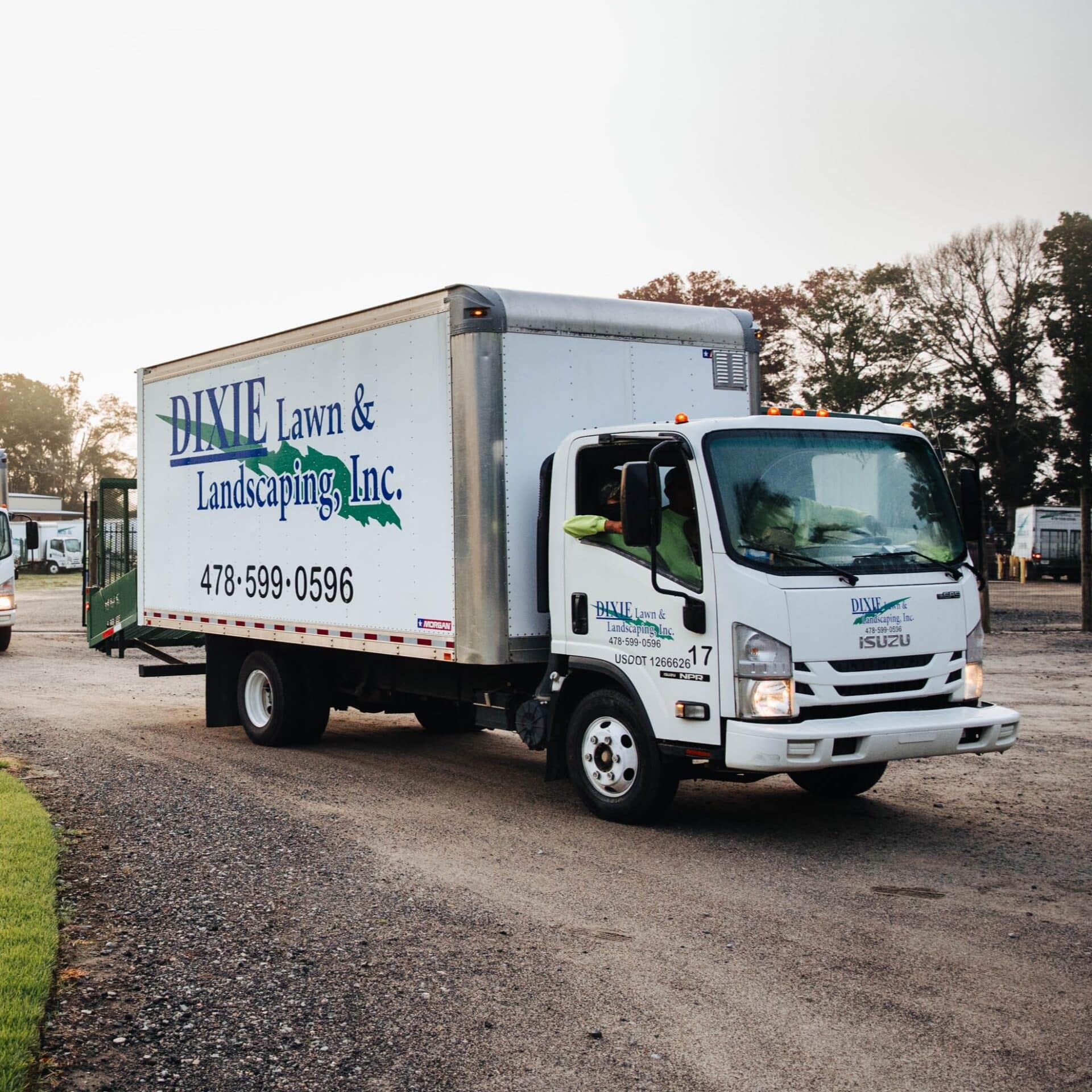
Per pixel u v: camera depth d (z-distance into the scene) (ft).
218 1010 15.19
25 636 80.02
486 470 26.12
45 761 32.50
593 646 25.07
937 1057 13.76
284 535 33.30
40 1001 14.88
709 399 29.12
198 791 28.78
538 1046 14.14
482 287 26.35
